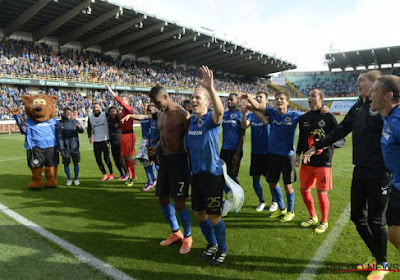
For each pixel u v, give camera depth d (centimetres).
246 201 449
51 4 2053
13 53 2312
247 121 396
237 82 4603
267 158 381
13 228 339
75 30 2539
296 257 270
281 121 358
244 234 324
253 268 251
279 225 350
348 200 447
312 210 347
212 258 263
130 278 236
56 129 528
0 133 1784
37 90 2392
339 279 234
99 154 584
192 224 362
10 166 730
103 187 536
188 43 3203
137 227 345
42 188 528
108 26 2575
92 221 363
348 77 4941
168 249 288
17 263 260
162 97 281
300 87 5366
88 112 2420
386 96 194
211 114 248
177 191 282
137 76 3158
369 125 232
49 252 280
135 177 580
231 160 422
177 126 286
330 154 322
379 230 234
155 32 2844
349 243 298
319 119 322
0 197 467
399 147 193
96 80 2711
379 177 229
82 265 256
